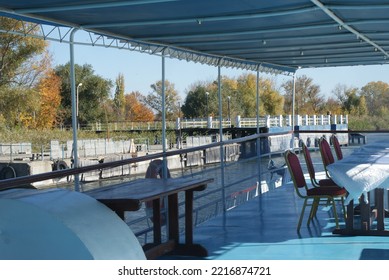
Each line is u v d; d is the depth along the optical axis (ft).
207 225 20.62
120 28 18.49
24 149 101.76
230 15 17.03
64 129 130.72
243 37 21.65
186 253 15.89
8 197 10.65
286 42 23.68
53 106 133.90
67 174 12.56
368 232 18.13
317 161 41.09
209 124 125.18
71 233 9.97
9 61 111.04
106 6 14.76
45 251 10.11
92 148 99.19
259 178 27.53
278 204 24.66
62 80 157.58
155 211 15.53
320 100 191.72
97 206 11.14
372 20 18.30
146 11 16.11
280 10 16.35
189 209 15.93
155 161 19.24
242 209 23.77
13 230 10.32
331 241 17.44
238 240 17.93
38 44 110.83
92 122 159.74
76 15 16.14
